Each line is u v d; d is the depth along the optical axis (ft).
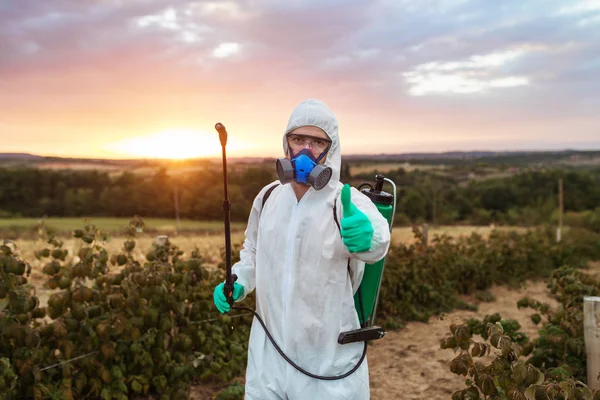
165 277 15.43
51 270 14.20
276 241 8.00
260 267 8.27
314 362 7.83
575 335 15.20
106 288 15.43
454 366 11.91
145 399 15.44
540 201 169.89
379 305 26.86
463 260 35.70
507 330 15.99
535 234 50.29
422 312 28.14
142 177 278.87
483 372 11.75
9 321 13.34
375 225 7.29
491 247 41.16
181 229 149.69
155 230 145.38
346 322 7.91
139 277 14.66
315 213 7.74
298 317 7.77
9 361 13.12
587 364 14.11
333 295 7.74
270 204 8.34
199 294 17.10
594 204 216.74
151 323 15.20
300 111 7.77
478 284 36.68
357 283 8.14
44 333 13.98
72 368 14.14
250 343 8.59
